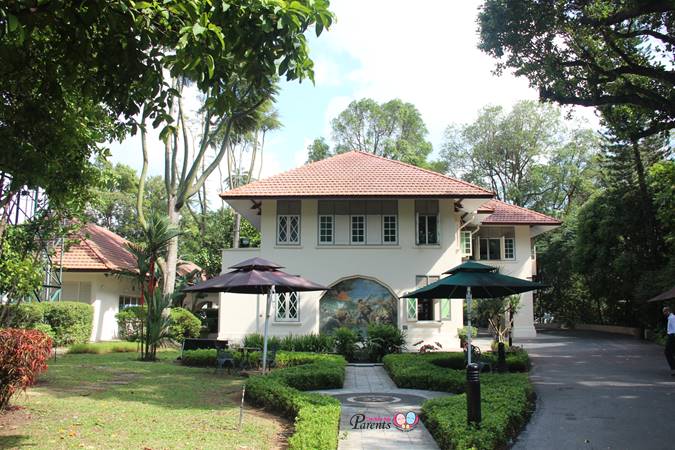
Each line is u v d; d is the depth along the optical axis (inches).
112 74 271.1
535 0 651.5
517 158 1973.4
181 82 1109.1
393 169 1027.9
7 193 464.4
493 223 1266.0
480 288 588.1
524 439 324.2
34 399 396.5
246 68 255.9
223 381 543.5
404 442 318.7
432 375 518.3
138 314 754.8
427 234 943.7
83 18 235.1
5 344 338.0
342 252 936.9
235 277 587.8
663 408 416.8
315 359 671.1
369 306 932.0
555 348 992.2
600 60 751.1
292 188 943.0
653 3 609.3
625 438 323.6
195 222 1899.6
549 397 471.5
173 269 1086.4
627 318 1443.2
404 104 2140.7
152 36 256.7
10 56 273.3
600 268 1302.9
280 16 233.3
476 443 265.6
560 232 1701.5
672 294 624.1
